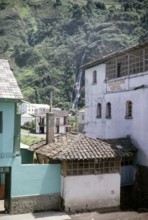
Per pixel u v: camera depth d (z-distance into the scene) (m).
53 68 125.38
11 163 18.73
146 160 22.00
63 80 118.56
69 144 20.38
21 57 142.50
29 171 19.11
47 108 80.44
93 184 19.83
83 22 148.75
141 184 22.31
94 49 116.94
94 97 30.30
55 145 21.31
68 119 72.44
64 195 19.23
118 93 25.89
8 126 18.72
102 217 18.45
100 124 28.97
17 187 18.86
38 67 127.50
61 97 110.94
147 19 118.88
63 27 156.75
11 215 18.56
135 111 23.50
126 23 123.81
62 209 19.44
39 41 160.12
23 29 185.50
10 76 20.09
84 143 20.61
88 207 19.66
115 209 20.19
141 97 22.73
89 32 136.12
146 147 22.05
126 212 19.62
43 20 193.88
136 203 22.36
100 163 20.05
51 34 158.50
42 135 62.47
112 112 26.80
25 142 45.50
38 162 23.48
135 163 23.16
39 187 19.31
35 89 116.31
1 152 18.53
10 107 18.80
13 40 170.75
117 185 20.41
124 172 23.02
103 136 28.34
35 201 19.20
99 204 19.91
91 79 31.06
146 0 135.88
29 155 24.56
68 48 133.50
